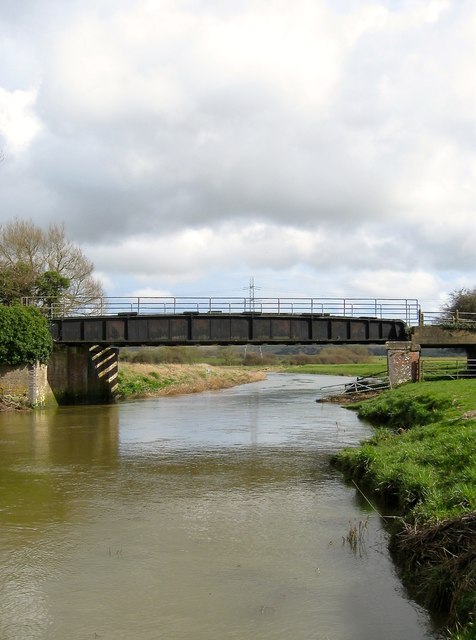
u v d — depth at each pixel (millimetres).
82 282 69500
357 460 18812
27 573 10961
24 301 57750
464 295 77438
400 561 11031
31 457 23016
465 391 29406
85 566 11273
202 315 47219
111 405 46562
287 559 11484
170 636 8523
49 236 68750
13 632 8695
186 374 71438
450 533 10133
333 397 49125
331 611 9227
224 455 23219
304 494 16547
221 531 13281
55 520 14281
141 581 10531
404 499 13812
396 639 8281
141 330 46969
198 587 10234
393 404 32781
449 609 8680
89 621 9031
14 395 42562
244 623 8883
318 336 48125
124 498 16375
